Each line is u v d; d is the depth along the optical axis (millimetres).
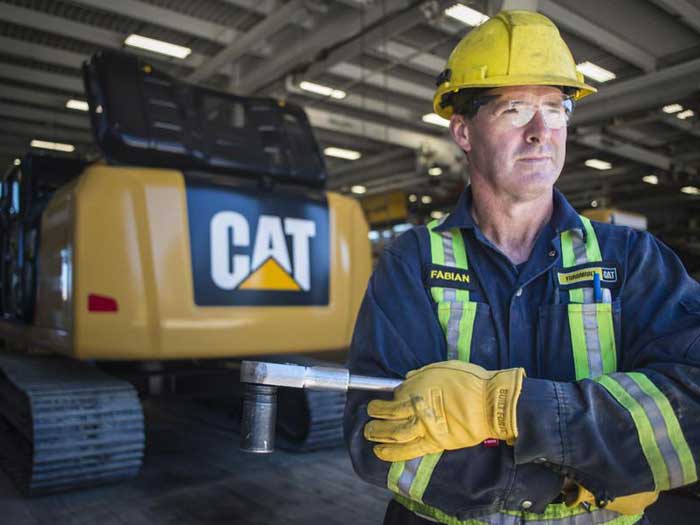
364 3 7559
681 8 7531
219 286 3645
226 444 4570
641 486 868
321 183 4336
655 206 24234
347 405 1029
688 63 9281
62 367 4172
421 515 1111
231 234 3703
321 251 4035
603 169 18234
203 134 3879
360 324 1151
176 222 3557
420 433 878
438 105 1234
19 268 4789
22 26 8445
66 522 3061
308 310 3939
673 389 888
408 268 1155
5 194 5281
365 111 12461
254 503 3355
